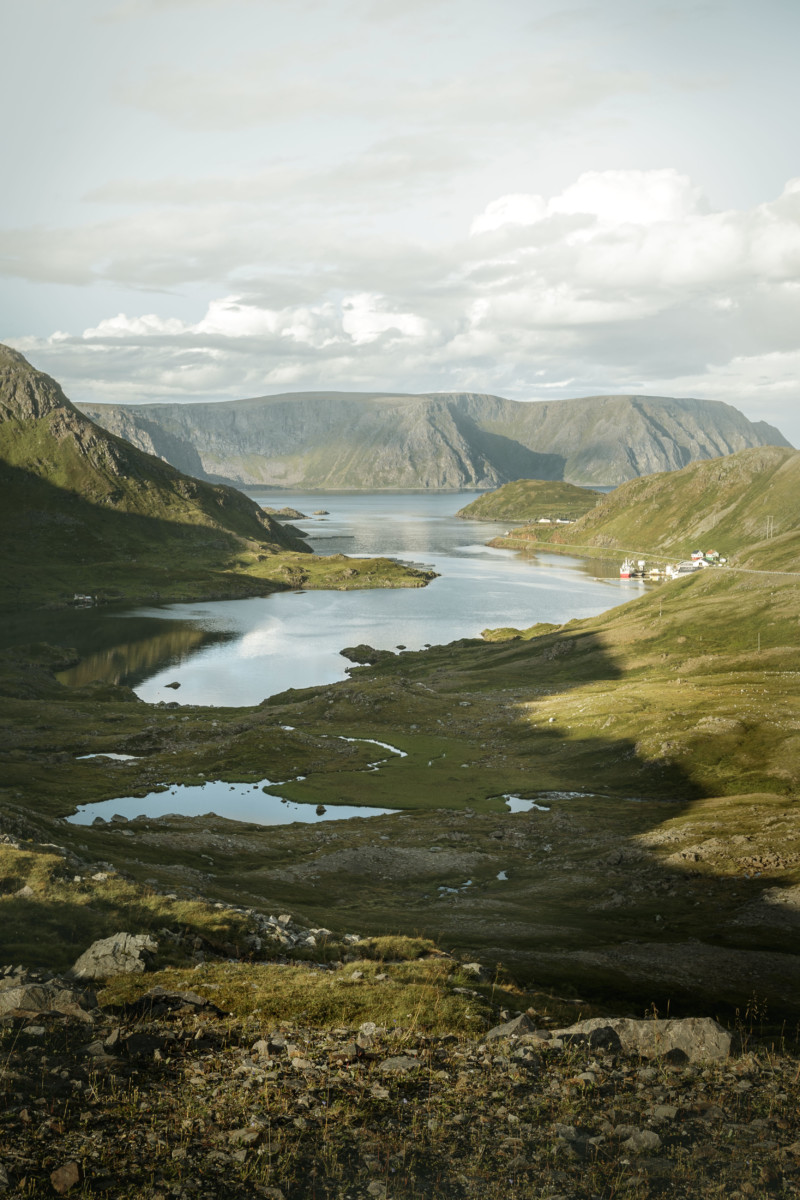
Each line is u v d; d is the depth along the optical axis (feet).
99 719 556.51
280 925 150.92
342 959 131.03
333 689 607.37
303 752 452.76
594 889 229.86
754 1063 79.92
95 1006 84.89
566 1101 67.26
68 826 258.37
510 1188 52.70
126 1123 58.44
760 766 359.46
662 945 168.76
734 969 148.97
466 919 196.75
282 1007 90.33
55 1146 53.62
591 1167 55.83
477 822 328.08
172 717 569.23
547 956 152.97
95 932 121.29
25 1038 72.43
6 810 233.76
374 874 260.83
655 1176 55.06
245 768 424.05
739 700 459.73
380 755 450.71
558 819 323.57
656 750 393.70
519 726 496.64
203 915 138.82
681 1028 85.81
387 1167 54.60
